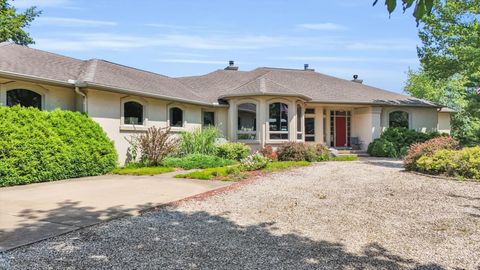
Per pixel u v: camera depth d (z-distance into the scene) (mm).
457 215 6547
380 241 5090
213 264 4152
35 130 10383
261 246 4816
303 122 20078
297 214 6645
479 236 5344
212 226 5812
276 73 24172
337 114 23484
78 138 11750
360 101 21203
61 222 5887
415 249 4773
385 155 20219
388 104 21547
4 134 9594
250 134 18641
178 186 9812
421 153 12508
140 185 9969
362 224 5961
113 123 13758
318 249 4727
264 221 6148
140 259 4285
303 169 13664
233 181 10719
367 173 12398
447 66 19453
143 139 14336
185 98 17109
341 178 11258
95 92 12938
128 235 5266
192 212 6797
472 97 17344
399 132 21000
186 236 5250
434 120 23141
